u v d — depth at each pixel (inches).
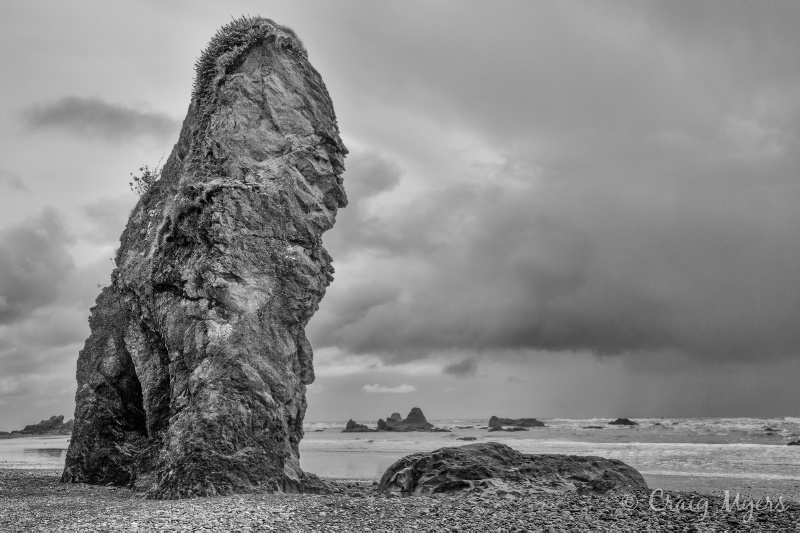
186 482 1061.8
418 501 921.5
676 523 742.5
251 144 1261.1
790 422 3695.9
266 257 1214.3
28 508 937.5
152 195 1448.1
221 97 1280.8
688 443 2468.0
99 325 1504.7
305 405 1255.5
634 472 1160.8
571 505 864.3
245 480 1075.3
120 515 818.8
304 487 1151.6
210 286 1169.4
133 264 1369.3
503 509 841.5
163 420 1262.3
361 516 801.6
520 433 3944.4
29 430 6294.3
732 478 1433.3
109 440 1397.6
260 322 1175.0
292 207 1257.4
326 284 1316.4
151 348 1317.7
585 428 4286.4
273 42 1347.2
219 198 1206.3
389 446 3016.7
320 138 1332.4
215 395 1103.6
